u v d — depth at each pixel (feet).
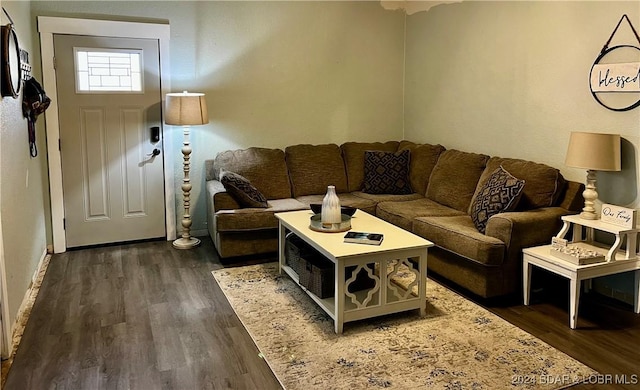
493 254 10.69
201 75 16.06
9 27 9.53
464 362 8.70
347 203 15.19
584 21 11.81
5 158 9.39
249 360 8.79
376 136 18.89
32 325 10.09
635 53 10.73
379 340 9.50
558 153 12.76
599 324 10.19
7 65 9.28
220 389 7.90
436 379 8.17
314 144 17.95
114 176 15.39
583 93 11.97
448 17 16.34
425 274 10.46
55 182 14.64
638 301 10.69
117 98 15.08
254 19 16.44
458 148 16.34
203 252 14.96
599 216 11.66
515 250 11.02
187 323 10.23
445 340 9.50
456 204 14.42
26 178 11.75
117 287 12.17
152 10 15.19
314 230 11.14
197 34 15.80
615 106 11.21
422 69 17.85
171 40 15.51
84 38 14.46
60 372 8.37
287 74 17.16
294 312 10.75
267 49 16.76
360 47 18.08
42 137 14.35
